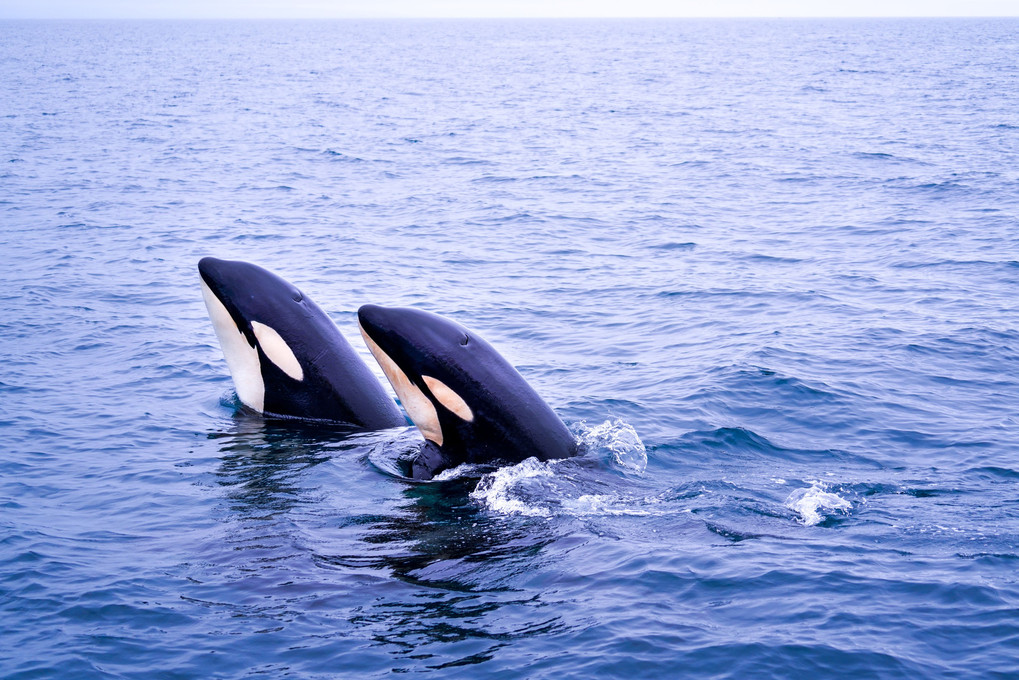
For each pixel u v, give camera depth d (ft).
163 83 419.95
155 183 146.30
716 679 25.49
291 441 44.09
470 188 143.64
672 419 48.24
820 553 32.17
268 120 260.83
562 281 83.71
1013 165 156.46
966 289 78.69
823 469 41.39
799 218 115.24
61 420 48.16
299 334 45.65
